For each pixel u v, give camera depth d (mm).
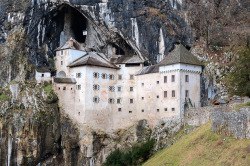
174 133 61000
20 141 68750
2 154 68750
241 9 81625
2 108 70375
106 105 74188
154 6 75125
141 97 72750
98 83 73375
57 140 72125
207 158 40719
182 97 64625
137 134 70000
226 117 43062
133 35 75188
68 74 76250
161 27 73562
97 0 76250
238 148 38281
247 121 39312
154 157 57031
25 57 76938
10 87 73312
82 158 70688
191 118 59188
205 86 68062
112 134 73688
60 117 73000
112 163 63031
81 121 70938
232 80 51844
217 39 73312
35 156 69375
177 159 46156
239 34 71312
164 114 66688
